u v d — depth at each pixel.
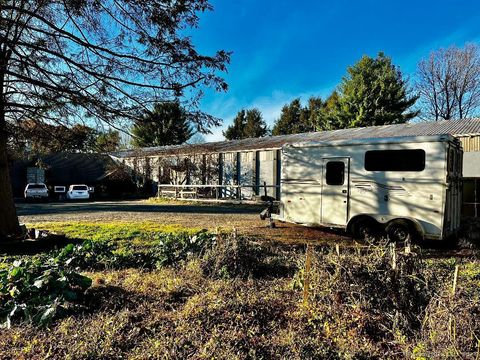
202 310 3.68
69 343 3.03
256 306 3.87
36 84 6.43
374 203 8.05
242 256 5.45
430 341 3.04
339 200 8.51
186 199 21.97
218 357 2.83
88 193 28.45
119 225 10.84
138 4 6.68
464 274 5.07
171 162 26.47
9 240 7.98
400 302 3.67
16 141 8.53
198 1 6.87
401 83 33.47
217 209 16.98
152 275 5.17
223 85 7.37
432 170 7.41
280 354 2.94
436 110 37.25
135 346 3.03
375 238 7.93
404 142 7.70
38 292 3.83
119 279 4.97
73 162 33.91
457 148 8.06
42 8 6.81
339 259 4.11
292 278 5.06
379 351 3.05
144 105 7.32
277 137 24.12
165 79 7.21
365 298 3.73
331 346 3.08
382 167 7.97
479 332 3.07
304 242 8.06
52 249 7.46
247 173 21.91
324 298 3.90
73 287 4.20
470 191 10.16
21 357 2.79
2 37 6.00
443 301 3.28
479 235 8.22
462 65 35.09
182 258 5.87
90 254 6.04
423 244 8.06
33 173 31.36
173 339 3.13
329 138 18.31
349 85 33.94
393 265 3.89
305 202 9.03
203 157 24.42
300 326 3.43
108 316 3.60
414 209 7.59
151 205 20.02
